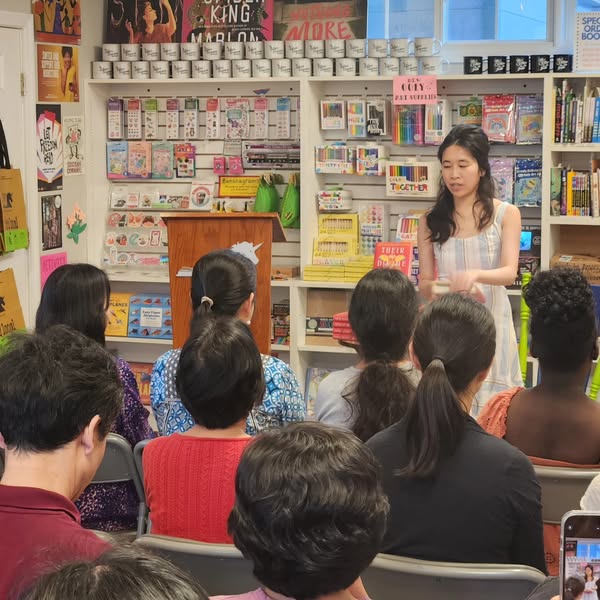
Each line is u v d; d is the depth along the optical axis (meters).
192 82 6.14
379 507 1.38
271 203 6.13
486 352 2.30
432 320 2.32
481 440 2.13
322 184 6.19
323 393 2.86
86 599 0.79
